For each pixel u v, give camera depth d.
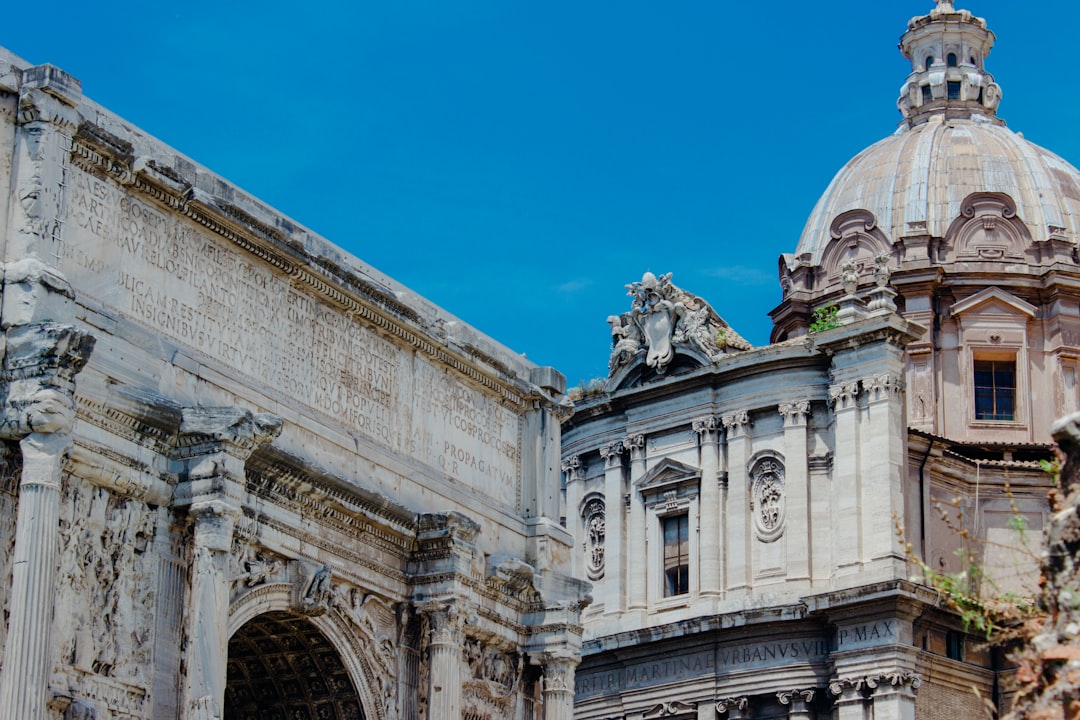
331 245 45.59
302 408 43.59
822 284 81.56
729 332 73.19
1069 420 20.67
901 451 66.06
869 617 63.41
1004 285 77.56
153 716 36.94
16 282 35.69
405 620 45.94
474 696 48.22
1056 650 19.45
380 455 45.84
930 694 63.72
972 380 76.50
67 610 35.59
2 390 34.84
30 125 36.88
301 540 42.47
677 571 70.69
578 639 50.78
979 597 25.28
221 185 42.16
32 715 33.00
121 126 39.47
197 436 38.38
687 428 71.50
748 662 66.25
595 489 74.12
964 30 88.06
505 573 49.03
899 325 66.50
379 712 44.78
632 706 68.75
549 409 53.41
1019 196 80.56
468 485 49.88
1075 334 76.81
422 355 48.69
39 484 34.22
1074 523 20.02
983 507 70.69
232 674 45.38
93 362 37.12
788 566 67.19
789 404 68.69
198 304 41.03
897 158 83.31
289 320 43.84
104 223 38.66
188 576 38.28
